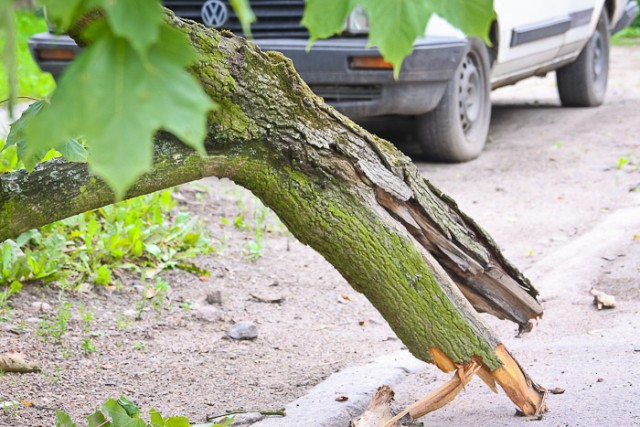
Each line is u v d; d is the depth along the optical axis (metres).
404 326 3.05
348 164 2.94
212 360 4.20
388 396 3.30
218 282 5.26
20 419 3.45
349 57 6.70
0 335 4.25
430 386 3.77
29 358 4.06
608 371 3.72
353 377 3.88
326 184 2.94
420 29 1.15
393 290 3.00
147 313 4.72
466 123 7.80
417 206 3.09
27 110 2.54
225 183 7.09
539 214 6.43
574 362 3.88
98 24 1.07
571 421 3.20
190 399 3.71
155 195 5.95
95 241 5.31
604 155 8.00
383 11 1.15
